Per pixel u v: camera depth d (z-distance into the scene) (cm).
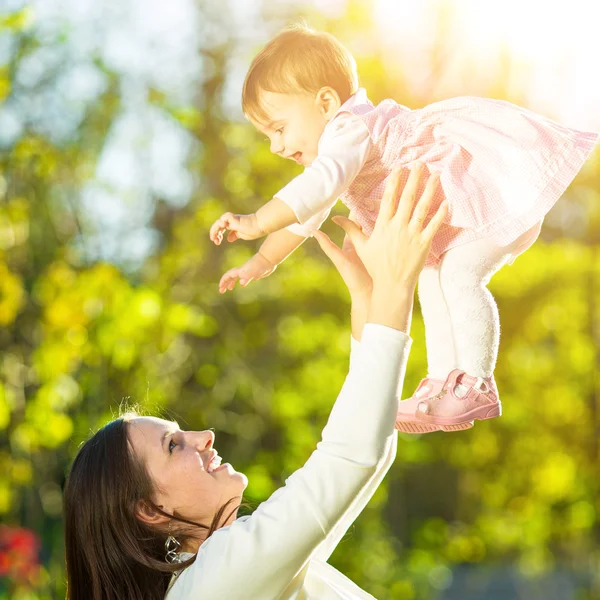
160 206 1062
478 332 267
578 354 1209
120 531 265
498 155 266
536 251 1176
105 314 815
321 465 236
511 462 1231
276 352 1173
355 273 287
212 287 1085
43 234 880
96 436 279
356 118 270
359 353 240
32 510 873
